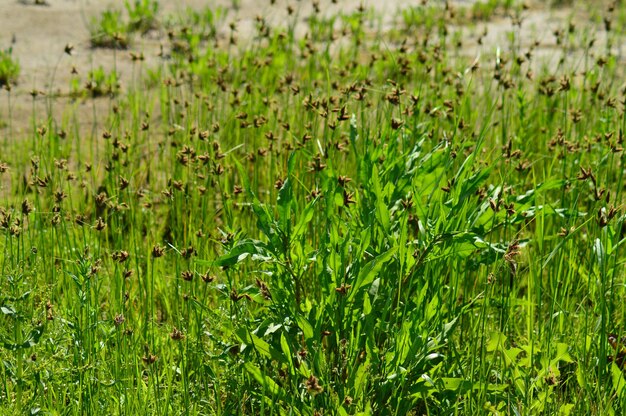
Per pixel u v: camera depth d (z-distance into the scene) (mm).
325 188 4934
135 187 7438
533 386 4633
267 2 12953
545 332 5062
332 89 8195
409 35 11484
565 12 12914
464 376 4809
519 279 5746
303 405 4418
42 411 4461
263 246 4621
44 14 11797
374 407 4551
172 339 4672
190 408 4711
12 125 8648
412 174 5012
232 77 9695
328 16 12445
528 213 5066
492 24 12352
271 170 6621
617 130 7469
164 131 8070
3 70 9633
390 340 4672
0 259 5457
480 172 4848
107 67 10352
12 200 7062
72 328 4746
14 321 4723
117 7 12406
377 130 6207
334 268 4527
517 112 8023
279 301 4672
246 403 4832
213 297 5645
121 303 5234
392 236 4727
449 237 4621
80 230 6480
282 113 7727
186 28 8773
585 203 6797
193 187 6391
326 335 4562
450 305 4863
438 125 7055
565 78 6406
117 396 4711
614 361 4602
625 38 11602
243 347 4586
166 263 6180
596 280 5066
